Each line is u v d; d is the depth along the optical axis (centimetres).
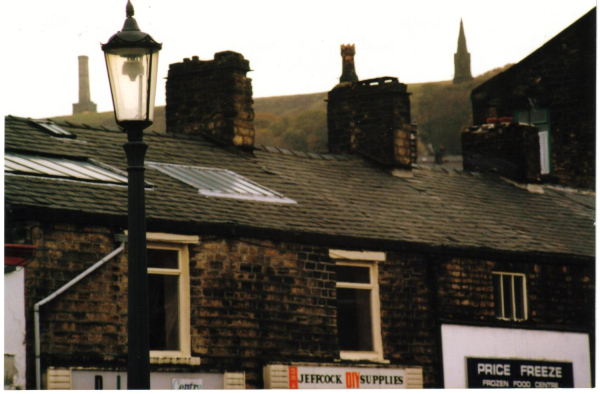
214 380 1984
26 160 2017
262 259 2089
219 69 2619
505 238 2566
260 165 2536
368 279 2273
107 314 1852
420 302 2331
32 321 1748
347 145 2886
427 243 2344
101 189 1975
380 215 2433
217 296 2012
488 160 3108
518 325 2475
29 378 1730
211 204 2119
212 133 2606
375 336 2245
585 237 2762
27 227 1770
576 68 3794
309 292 2152
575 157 3775
